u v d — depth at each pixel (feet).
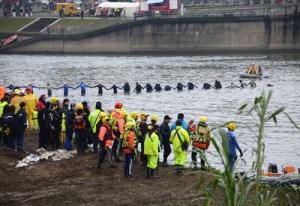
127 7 615.98
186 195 94.94
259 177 62.28
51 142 129.70
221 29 567.18
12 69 411.13
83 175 108.27
